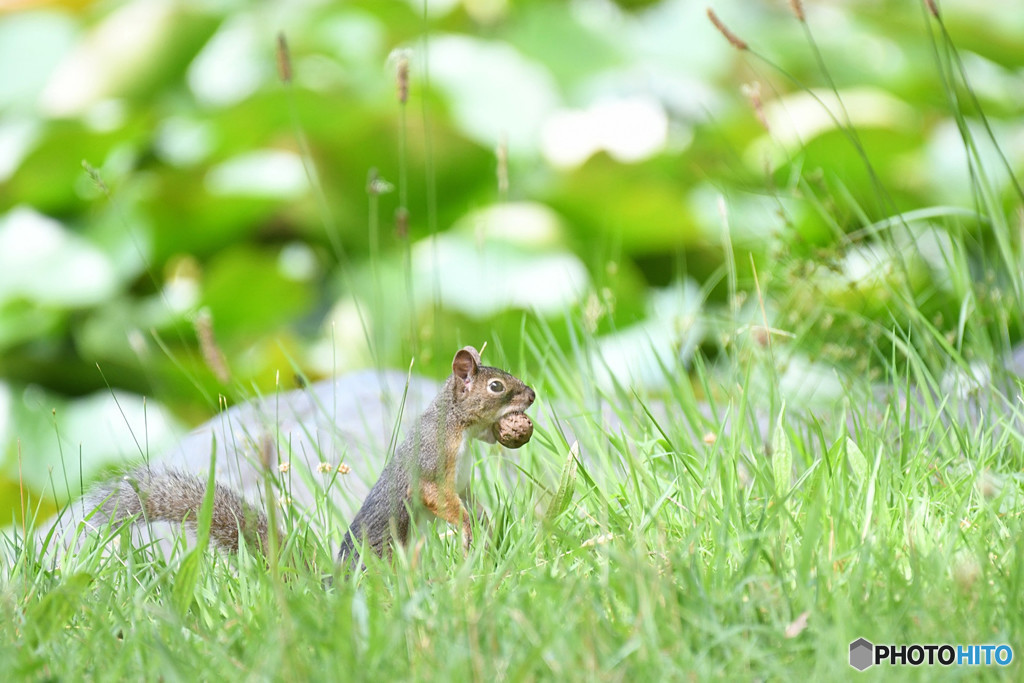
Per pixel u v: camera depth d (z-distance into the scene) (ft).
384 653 16.28
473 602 17.72
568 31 77.00
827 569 18.24
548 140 69.00
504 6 79.05
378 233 66.80
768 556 18.04
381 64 73.72
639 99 72.38
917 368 27.66
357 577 20.30
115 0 78.79
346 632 16.51
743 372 31.78
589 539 20.90
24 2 79.46
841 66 76.79
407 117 66.03
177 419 58.65
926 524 20.31
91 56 74.08
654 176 65.41
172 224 65.10
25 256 64.49
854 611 16.96
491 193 67.41
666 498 21.68
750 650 15.96
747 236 55.36
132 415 58.65
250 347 62.80
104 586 20.49
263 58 74.79
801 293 33.32
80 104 72.90
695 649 16.56
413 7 77.20
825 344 33.40
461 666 15.83
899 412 27.58
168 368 59.11
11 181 65.62
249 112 65.41
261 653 16.70
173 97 74.49
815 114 67.67
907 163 65.26
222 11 77.15
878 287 34.06
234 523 23.98
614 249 59.62
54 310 62.39
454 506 22.26
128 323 62.75
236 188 64.23
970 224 42.39
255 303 63.10
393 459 23.17
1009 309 31.12
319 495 25.22
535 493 23.94
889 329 33.45
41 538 26.08
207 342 26.89
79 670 17.07
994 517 20.49
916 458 23.13
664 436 24.81
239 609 19.69
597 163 64.75
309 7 76.89
